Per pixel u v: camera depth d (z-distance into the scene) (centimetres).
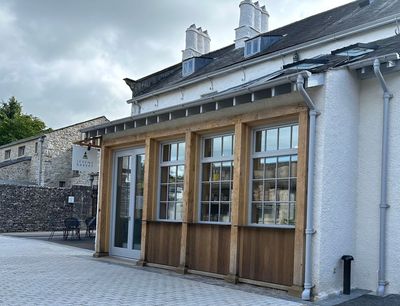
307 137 723
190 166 934
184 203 934
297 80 691
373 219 729
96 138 1205
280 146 795
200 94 1569
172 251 968
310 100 707
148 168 1042
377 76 705
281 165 788
